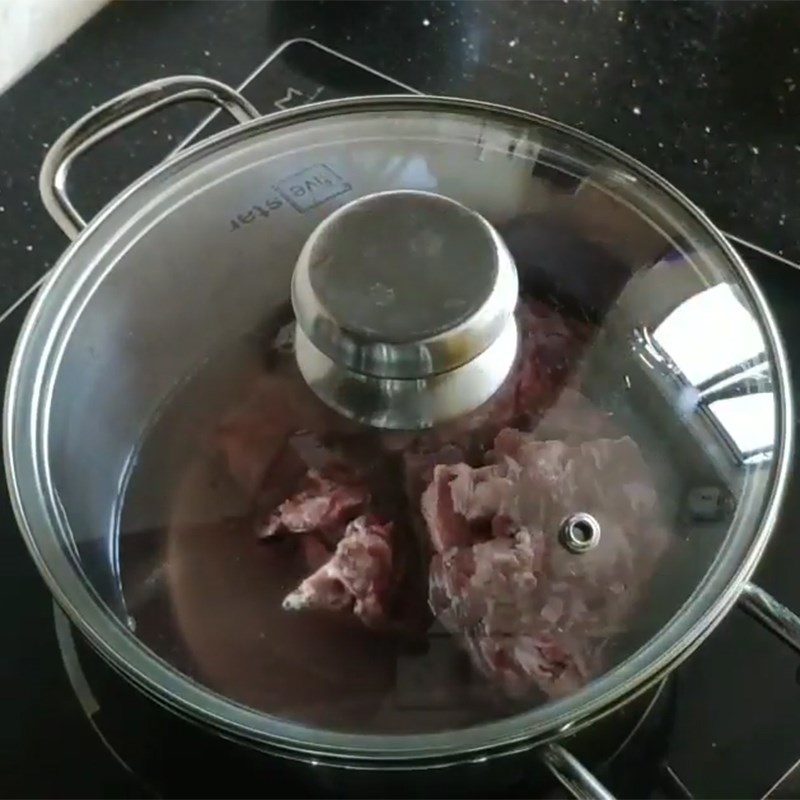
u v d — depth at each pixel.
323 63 0.84
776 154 0.80
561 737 0.49
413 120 0.62
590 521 0.53
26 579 0.64
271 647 0.53
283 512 0.56
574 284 0.62
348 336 0.50
